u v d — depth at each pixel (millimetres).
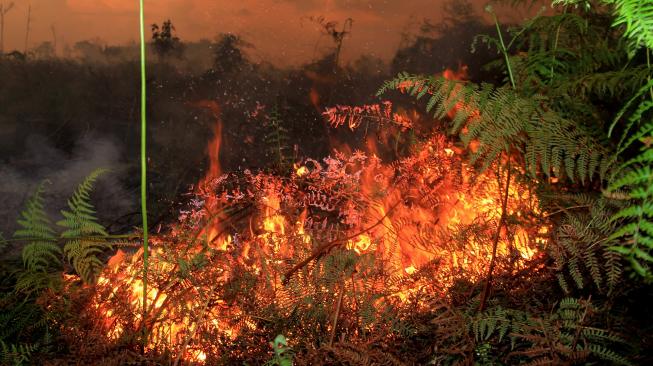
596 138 1729
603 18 2375
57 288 1896
